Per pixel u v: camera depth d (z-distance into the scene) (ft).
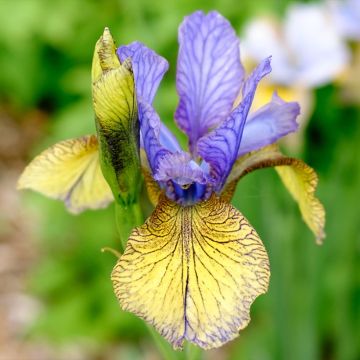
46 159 0.87
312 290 1.24
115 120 0.75
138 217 0.80
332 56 1.39
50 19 2.02
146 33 1.31
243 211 1.20
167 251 0.75
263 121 0.84
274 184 1.25
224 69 0.85
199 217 0.78
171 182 0.80
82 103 1.73
